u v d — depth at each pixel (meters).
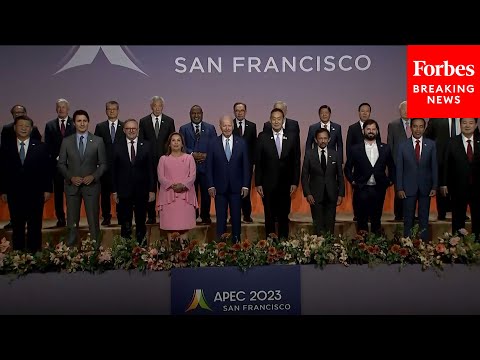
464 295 3.77
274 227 4.97
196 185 5.10
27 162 4.66
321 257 3.82
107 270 3.82
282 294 3.83
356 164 4.87
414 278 3.80
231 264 3.89
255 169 4.96
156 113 5.07
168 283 3.82
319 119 5.11
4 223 5.01
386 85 5.07
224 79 5.10
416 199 4.98
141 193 4.91
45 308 3.80
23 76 4.99
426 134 5.06
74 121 4.83
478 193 4.98
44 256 3.85
